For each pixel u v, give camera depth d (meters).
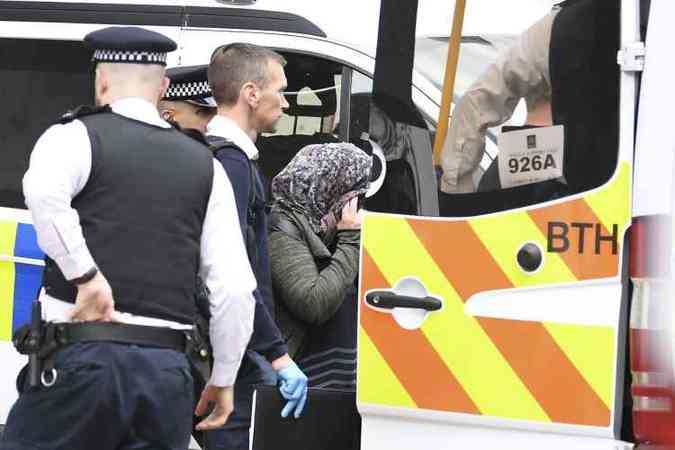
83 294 11.77
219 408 12.78
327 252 15.31
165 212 12.21
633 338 12.55
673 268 12.33
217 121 14.77
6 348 17.67
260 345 14.02
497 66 13.24
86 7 18.92
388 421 13.28
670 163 12.39
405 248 13.24
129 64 12.45
